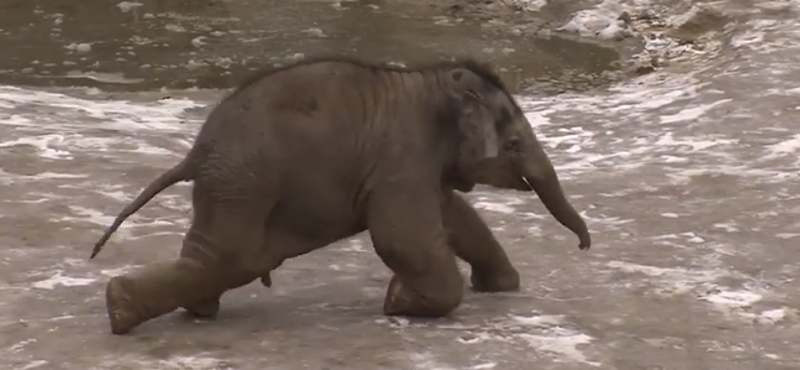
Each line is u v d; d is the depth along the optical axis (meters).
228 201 8.70
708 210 14.95
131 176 15.55
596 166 18.44
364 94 9.02
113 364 8.05
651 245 13.11
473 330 9.24
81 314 9.53
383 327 9.20
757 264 12.20
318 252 12.46
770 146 18.95
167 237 12.44
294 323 9.34
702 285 11.30
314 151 8.78
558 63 28.86
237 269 8.87
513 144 9.37
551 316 9.88
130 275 8.88
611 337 9.28
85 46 29.03
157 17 33.06
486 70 9.43
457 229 10.27
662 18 32.84
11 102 21.28
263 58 28.48
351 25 33.06
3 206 13.45
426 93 9.21
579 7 35.34
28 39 29.83
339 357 8.34
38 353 8.32
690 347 9.11
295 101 8.80
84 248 11.88
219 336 8.83
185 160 8.92
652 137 20.33
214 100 23.52
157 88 25.00
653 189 16.34
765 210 14.85
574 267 12.05
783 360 8.88
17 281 10.60
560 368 8.33
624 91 25.34
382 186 9.00
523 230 13.88
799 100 21.92
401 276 9.37
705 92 23.20
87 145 17.59
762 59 25.53
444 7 35.91
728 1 32.53
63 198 14.04
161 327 9.12
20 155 16.48
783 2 32.12
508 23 33.94
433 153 9.15
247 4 35.47
